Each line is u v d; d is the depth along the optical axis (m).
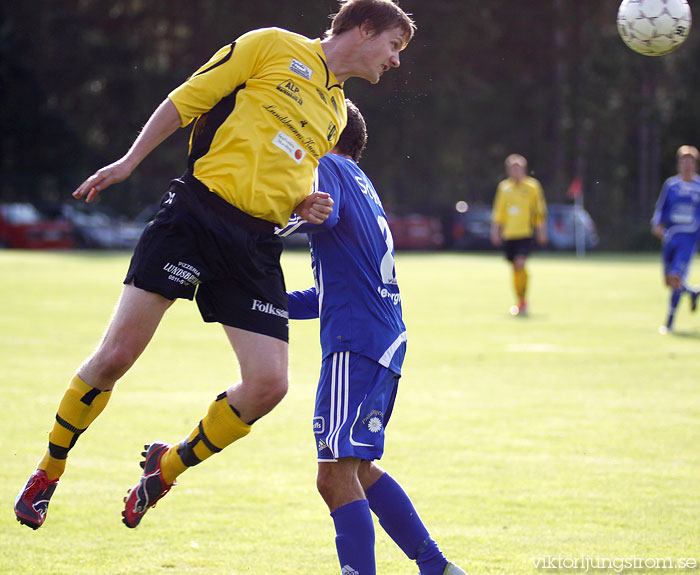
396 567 16.41
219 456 23.45
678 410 28.81
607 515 18.89
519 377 34.56
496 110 166.50
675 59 178.50
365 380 14.73
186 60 155.75
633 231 156.50
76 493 20.19
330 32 15.08
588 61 167.38
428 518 18.66
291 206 14.48
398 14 14.88
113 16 155.38
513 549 16.98
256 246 14.31
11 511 18.84
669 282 48.84
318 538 17.64
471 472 21.89
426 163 164.00
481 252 143.62
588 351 41.09
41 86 152.75
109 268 88.00
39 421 26.31
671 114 182.12
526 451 23.80
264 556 16.69
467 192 170.25
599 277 87.62
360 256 15.05
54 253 118.38
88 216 139.00
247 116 14.20
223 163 14.12
